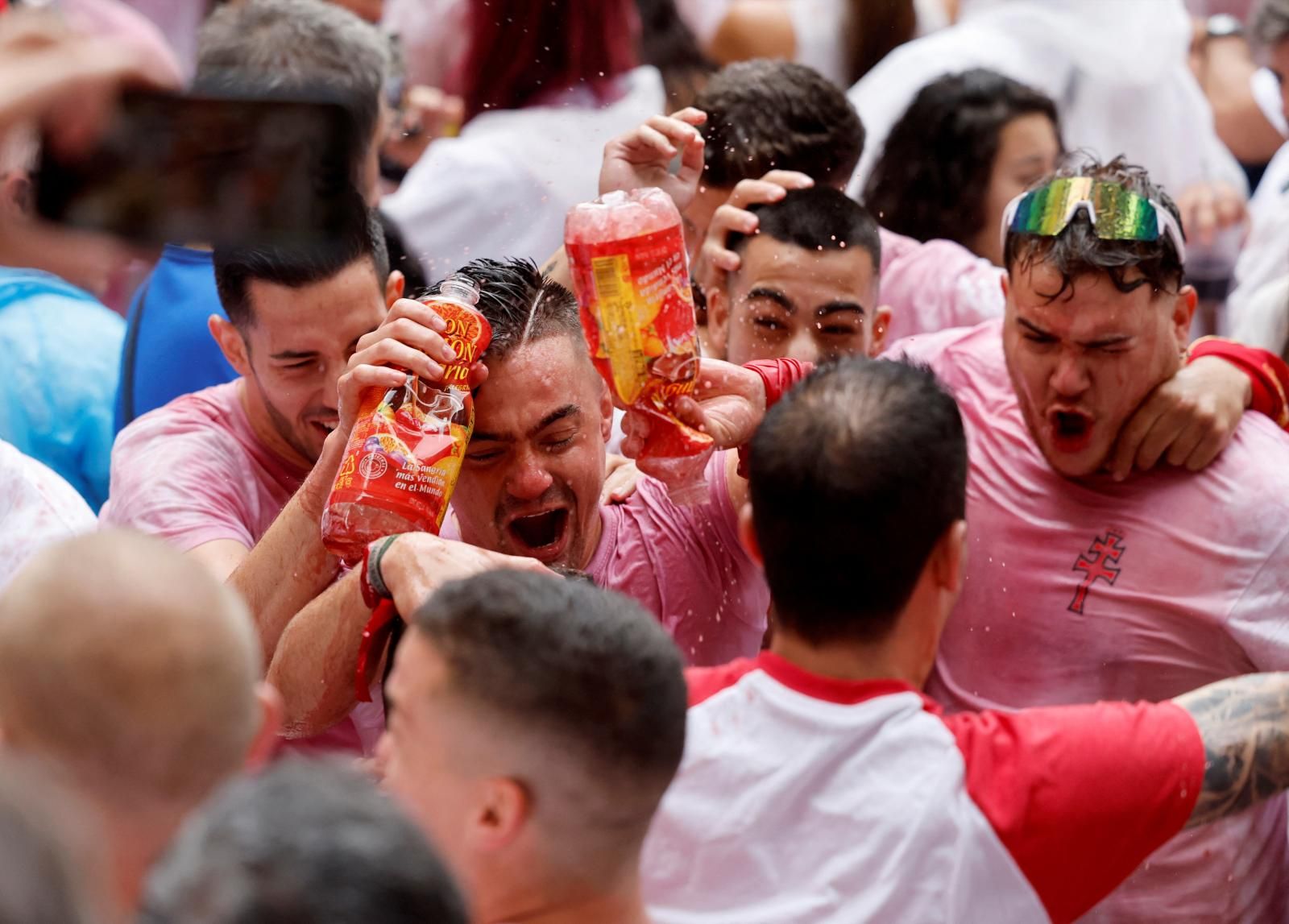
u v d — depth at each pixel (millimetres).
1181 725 5512
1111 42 13992
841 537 5445
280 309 7492
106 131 3877
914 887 5227
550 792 4656
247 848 2902
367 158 10641
